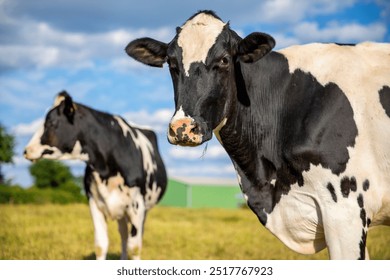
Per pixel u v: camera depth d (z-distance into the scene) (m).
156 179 11.53
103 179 10.23
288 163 5.31
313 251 5.48
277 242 13.50
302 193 5.25
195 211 27.02
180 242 13.31
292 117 5.37
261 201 5.54
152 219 20.05
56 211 22.38
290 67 5.52
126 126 10.90
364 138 5.07
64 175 44.62
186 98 4.89
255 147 5.51
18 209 23.19
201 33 5.07
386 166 5.03
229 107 5.20
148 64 5.63
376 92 5.16
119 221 11.09
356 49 5.48
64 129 10.30
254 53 5.23
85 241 13.05
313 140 5.14
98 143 10.26
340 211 5.03
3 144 39.81
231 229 16.69
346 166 5.04
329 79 5.30
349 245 4.99
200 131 4.76
